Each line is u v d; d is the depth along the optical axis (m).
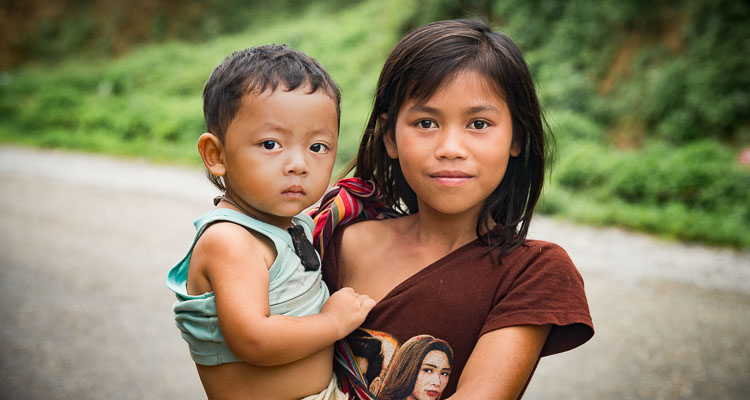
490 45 1.36
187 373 4.60
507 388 1.26
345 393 1.42
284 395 1.33
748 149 8.84
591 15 11.35
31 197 9.62
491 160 1.33
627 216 7.59
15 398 4.20
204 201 9.41
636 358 4.63
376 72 12.84
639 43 10.92
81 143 13.55
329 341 1.31
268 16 18.86
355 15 15.80
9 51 21.97
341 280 1.53
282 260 1.33
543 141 1.43
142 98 16.00
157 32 20.61
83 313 5.57
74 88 17.62
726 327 5.05
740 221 7.38
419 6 13.23
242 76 1.30
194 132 13.21
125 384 4.41
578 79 10.90
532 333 1.31
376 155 1.58
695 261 6.48
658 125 10.03
